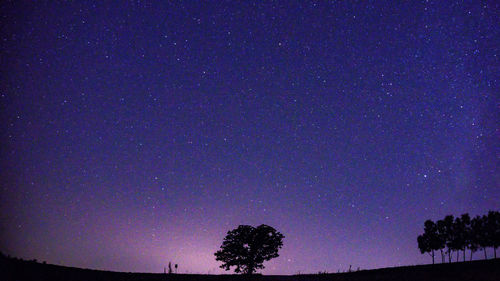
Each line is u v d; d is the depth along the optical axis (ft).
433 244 187.01
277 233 163.63
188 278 145.48
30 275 105.29
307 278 159.94
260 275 157.28
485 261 160.45
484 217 177.58
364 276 159.12
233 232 162.09
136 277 136.98
